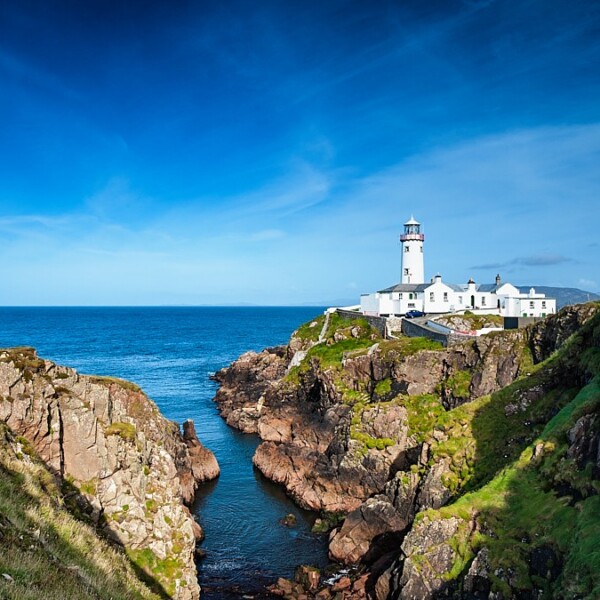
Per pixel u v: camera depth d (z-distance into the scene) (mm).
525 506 29891
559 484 29406
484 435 41094
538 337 54219
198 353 184375
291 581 39438
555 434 32656
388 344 67812
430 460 41531
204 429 85312
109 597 20234
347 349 79438
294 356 92625
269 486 60156
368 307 111375
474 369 56469
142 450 33531
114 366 148500
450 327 79062
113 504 30125
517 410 42406
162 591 28234
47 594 16109
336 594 37031
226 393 102750
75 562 21281
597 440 28188
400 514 41625
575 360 41719
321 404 68125
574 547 24484
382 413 52594
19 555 17797
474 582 28000
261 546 45656
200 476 60000
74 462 30203
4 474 23875
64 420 30562
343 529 44062
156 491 32438
